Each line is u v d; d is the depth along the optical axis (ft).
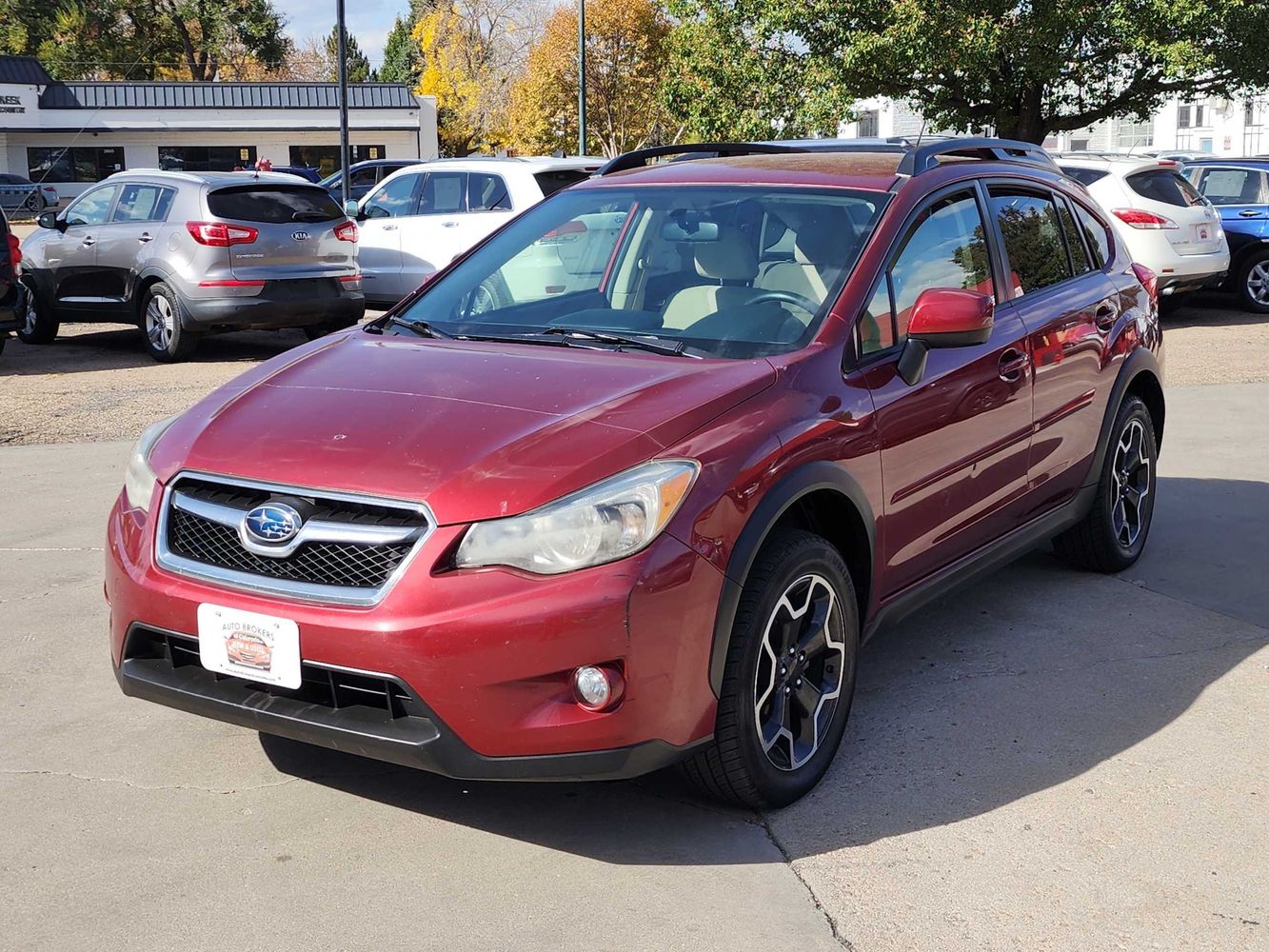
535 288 13.84
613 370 11.35
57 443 26.53
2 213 37.01
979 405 13.53
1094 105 71.56
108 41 204.03
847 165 14.37
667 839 10.57
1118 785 11.52
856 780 11.64
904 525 12.50
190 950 8.97
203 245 37.29
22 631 15.34
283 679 9.80
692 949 9.00
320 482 9.97
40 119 148.97
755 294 12.58
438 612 9.37
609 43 139.44
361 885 9.84
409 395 11.07
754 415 10.75
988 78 69.56
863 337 12.21
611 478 9.70
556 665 9.37
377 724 9.68
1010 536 14.90
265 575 10.03
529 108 147.23
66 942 9.05
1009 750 12.25
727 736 10.27
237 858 10.23
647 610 9.50
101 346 43.55
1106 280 17.17
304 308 38.70
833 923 9.34
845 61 65.41
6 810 10.96
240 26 207.31
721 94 73.26
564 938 9.14
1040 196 16.28
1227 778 11.69
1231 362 37.70
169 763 11.93
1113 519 17.46
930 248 13.51
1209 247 45.83
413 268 44.29
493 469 9.75
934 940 9.13
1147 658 14.69
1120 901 9.64
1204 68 61.93
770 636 10.76
